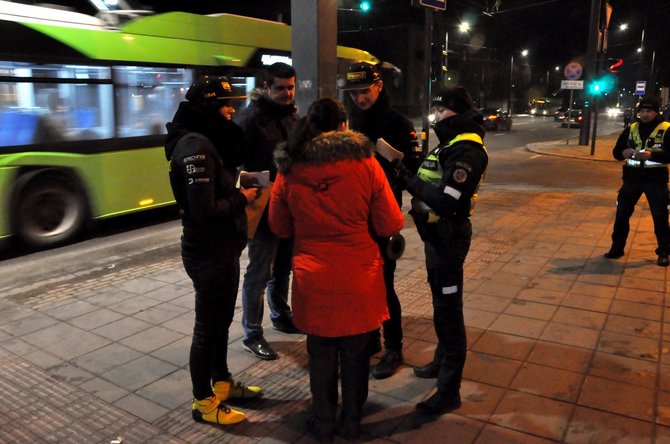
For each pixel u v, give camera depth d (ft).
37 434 10.30
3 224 21.65
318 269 9.18
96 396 11.60
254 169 12.98
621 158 20.10
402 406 11.04
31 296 17.61
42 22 22.26
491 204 32.65
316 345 9.70
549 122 150.82
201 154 9.16
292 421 10.63
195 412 10.64
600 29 67.00
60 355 13.48
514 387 11.59
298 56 19.92
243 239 10.17
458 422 10.42
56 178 23.38
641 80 114.83
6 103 21.29
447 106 10.09
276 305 14.52
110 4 26.08
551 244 23.02
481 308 15.96
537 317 15.25
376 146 10.61
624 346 13.42
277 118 13.00
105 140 25.03
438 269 10.27
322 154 8.83
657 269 19.30
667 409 10.69
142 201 26.96
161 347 13.89
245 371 12.61
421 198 10.09
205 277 9.77
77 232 24.41
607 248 22.25
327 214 9.04
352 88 11.69
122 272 20.12
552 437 9.88
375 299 9.50
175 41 27.40
